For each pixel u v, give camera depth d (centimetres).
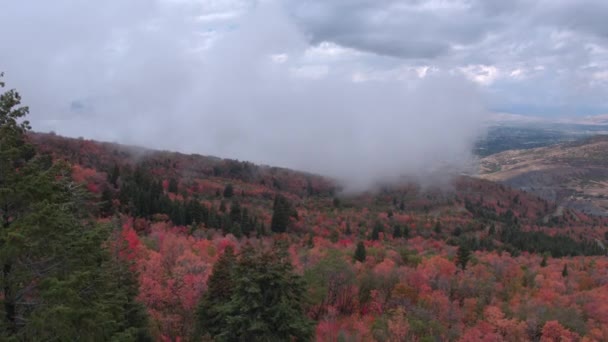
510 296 6994
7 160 1705
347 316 5981
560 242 15250
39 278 1717
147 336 3497
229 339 3394
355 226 15500
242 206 15750
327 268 6250
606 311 6272
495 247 13400
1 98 1731
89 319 1692
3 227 1670
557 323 5528
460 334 5494
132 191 10806
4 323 1622
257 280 3300
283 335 3312
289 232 13050
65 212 1895
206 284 4866
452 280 7156
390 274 6931
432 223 17462
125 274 3350
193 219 10825
